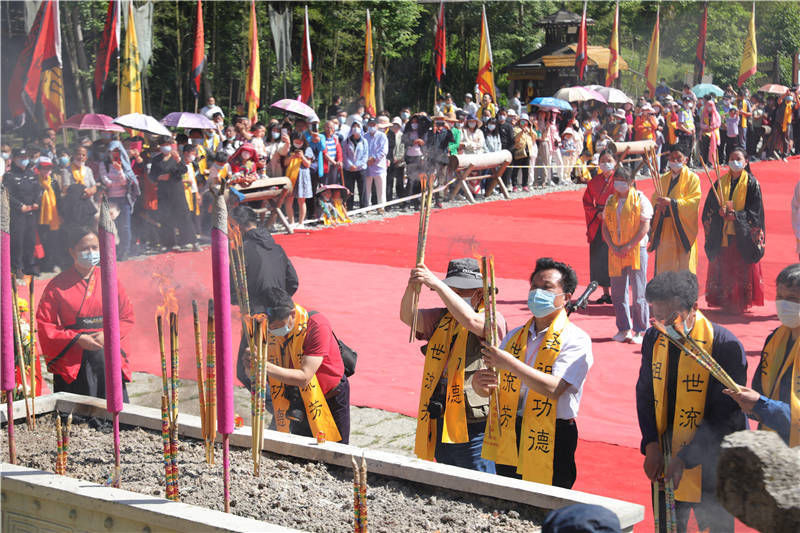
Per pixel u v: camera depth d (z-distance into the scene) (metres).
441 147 20.19
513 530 3.18
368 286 12.18
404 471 3.63
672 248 9.89
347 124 20.06
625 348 9.02
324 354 4.64
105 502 3.12
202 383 3.49
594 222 10.91
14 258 12.98
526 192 22.91
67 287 5.41
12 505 3.39
